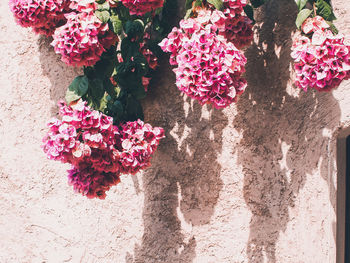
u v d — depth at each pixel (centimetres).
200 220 198
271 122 189
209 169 199
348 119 169
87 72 179
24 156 230
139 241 208
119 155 165
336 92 172
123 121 184
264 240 187
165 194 205
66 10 190
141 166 172
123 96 189
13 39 235
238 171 194
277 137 187
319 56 147
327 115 174
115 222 213
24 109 232
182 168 203
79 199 220
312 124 178
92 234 216
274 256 185
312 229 176
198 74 148
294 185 182
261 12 193
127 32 188
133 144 170
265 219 188
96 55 167
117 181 170
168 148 207
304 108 181
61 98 227
